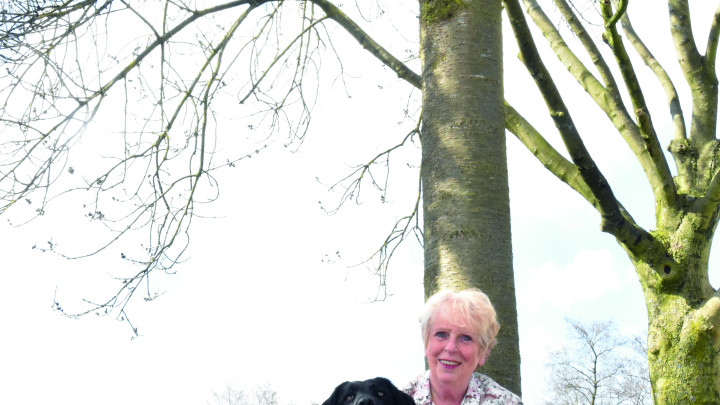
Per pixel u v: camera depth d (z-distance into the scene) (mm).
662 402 6773
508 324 5004
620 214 6492
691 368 6641
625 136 7602
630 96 6312
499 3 5770
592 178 5875
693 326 6660
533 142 7145
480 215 5129
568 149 5703
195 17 6938
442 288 5027
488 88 5441
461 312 3553
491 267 5043
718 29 7590
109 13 6422
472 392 3586
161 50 6820
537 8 8492
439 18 5594
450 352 3533
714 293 6797
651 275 6988
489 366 4895
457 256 5039
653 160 6781
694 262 6820
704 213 6824
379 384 3607
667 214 7062
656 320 6953
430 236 5238
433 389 3697
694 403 6570
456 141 5281
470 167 5219
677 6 7984
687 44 7824
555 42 8219
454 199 5164
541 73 5316
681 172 7539
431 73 5547
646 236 6773
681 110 8047
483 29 5551
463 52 5457
